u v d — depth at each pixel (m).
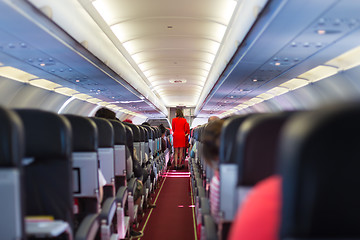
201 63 14.62
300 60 6.95
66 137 1.85
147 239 4.56
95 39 6.68
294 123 0.75
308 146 0.69
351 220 0.73
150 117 34.84
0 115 1.25
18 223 1.29
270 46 5.85
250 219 1.01
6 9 3.70
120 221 3.51
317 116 0.70
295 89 11.64
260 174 1.45
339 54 6.39
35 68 7.45
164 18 8.48
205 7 7.77
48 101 12.18
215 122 2.23
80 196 2.56
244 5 5.33
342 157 0.70
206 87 14.98
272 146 1.42
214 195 2.37
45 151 1.85
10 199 1.27
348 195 0.72
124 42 10.27
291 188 0.72
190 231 4.94
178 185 9.20
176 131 12.71
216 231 2.29
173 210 6.29
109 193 3.25
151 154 7.56
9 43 5.27
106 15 8.09
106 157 3.22
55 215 1.92
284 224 0.75
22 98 10.09
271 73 8.52
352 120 0.68
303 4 3.83
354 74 7.90
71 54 6.11
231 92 12.79
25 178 1.89
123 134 3.90
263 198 1.01
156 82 20.41
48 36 4.88
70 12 5.21
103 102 17.80
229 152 1.86
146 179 5.96
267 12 4.28
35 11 4.06
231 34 6.75
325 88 9.88
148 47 11.67
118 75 9.36
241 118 1.83
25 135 1.81
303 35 5.15
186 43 11.18
